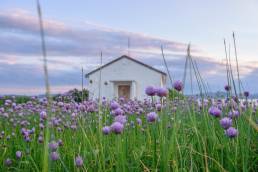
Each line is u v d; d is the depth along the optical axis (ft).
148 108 27.63
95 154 10.38
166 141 8.77
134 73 100.78
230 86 11.23
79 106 19.45
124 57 99.91
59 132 17.83
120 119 10.15
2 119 26.40
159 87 9.77
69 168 11.86
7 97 38.50
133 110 26.32
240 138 10.02
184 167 9.29
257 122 14.58
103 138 11.75
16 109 30.60
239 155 10.30
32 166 13.44
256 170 10.11
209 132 11.13
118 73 100.73
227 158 9.95
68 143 14.79
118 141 9.16
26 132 17.16
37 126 23.98
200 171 10.24
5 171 13.61
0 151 16.02
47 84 5.79
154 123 11.19
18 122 25.61
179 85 9.61
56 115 26.37
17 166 14.24
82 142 13.93
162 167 8.94
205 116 11.43
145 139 13.84
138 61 99.91
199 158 10.43
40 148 14.47
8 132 21.44
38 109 31.91
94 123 18.12
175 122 9.20
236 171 9.18
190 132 12.24
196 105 17.21
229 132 9.14
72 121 22.12
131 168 9.90
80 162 9.77
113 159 10.56
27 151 14.65
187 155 10.22
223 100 15.67
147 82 101.14
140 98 101.24
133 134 13.87
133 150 11.14
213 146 10.54
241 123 10.96
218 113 10.63
